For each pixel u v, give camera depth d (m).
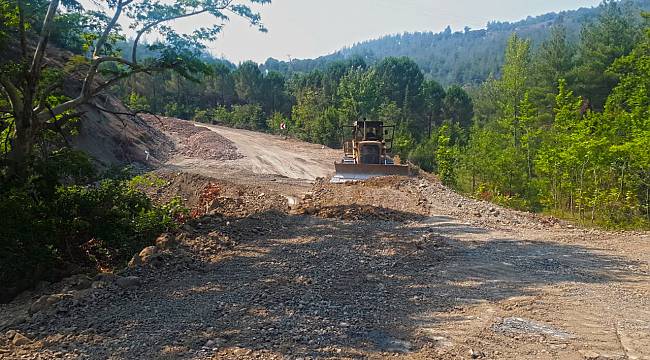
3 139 11.88
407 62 71.75
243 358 5.19
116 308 6.87
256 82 76.56
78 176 10.85
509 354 5.51
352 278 8.34
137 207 11.44
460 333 6.06
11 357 5.35
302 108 57.12
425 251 10.34
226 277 8.30
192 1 13.29
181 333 5.88
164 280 8.18
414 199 17.31
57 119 12.45
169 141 37.84
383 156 25.08
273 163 33.78
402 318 6.53
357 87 56.59
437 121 67.06
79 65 13.56
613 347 5.73
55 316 6.62
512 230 13.01
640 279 8.59
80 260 10.40
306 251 10.19
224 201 16.11
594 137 18.12
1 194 9.53
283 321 6.24
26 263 9.02
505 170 23.89
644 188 18.16
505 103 38.44
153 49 13.38
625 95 23.38
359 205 15.48
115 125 30.48
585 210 18.92
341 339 5.75
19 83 11.04
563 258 10.04
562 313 6.84
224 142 39.00
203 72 14.02
